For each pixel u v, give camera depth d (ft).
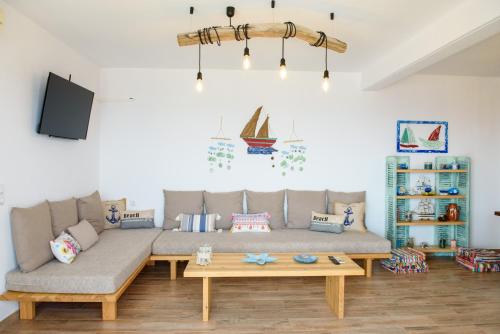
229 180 15.37
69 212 11.28
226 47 12.29
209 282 9.81
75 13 9.57
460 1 8.63
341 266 9.52
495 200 16.11
